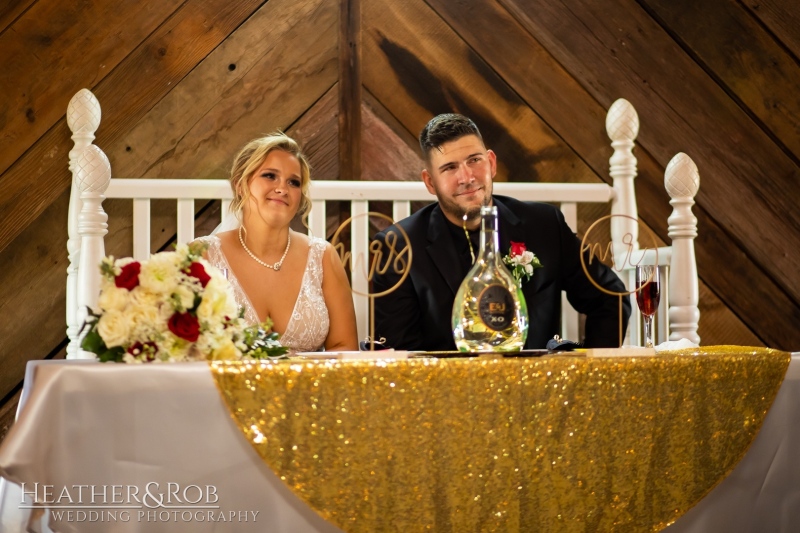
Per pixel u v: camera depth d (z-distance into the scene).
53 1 3.04
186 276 1.59
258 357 1.69
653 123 3.34
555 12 3.30
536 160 3.29
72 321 2.78
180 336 1.54
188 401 1.42
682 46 3.37
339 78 3.19
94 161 2.67
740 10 3.38
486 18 3.27
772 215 3.38
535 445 1.48
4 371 2.99
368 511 1.44
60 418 1.39
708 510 1.57
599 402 1.50
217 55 3.13
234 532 1.42
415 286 2.66
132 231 3.08
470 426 1.46
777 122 3.38
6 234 3.00
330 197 3.02
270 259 2.68
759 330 3.37
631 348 1.60
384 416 1.44
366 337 3.00
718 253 3.37
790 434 1.60
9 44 3.02
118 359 1.55
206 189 2.96
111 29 3.08
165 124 3.10
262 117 3.15
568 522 1.49
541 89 3.29
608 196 3.16
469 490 1.46
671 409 1.53
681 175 2.82
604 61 3.32
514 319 1.69
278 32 3.17
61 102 3.04
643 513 1.52
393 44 3.22
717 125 3.37
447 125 2.64
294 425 1.43
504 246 2.71
